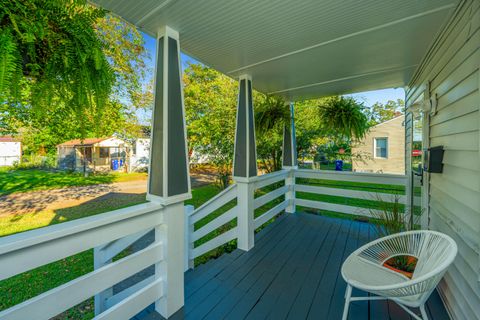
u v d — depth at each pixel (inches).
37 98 38.0
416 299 44.6
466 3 49.5
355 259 56.9
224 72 96.0
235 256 88.7
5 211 203.2
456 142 55.3
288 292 67.1
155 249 56.2
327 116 123.6
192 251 87.9
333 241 102.0
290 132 142.6
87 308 83.4
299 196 210.4
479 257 43.1
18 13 32.2
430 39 69.3
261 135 122.3
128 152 469.7
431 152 66.7
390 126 299.6
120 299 70.2
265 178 109.0
